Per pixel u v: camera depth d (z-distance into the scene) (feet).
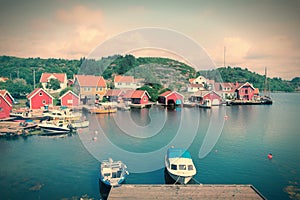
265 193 52.34
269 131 106.63
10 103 136.98
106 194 52.31
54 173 62.69
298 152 78.28
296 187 54.85
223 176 60.29
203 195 46.26
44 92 147.23
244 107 190.70
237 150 80.28
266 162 69.51
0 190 54.19
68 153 77.36
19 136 98.22
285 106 199.31
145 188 49.19
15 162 70.28
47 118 125.70
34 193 52.90
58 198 50.88
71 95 152.25
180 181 53.72
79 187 55.26
